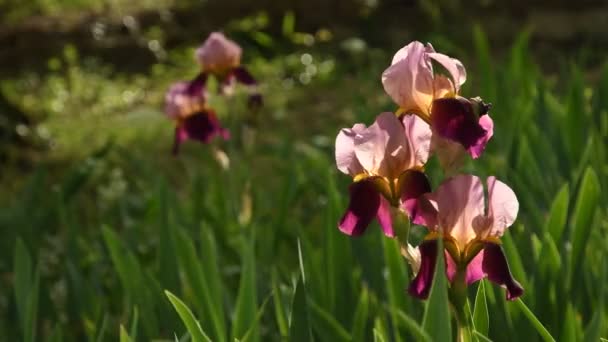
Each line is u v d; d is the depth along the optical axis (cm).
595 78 1210
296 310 317
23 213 589
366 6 1485
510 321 356
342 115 1166
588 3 1356
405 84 273
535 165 498
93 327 437
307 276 406
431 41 1009
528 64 699
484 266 262
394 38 1454
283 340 365
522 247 410
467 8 1419
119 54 1518
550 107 581
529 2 1384
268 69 1417
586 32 1346
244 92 680
